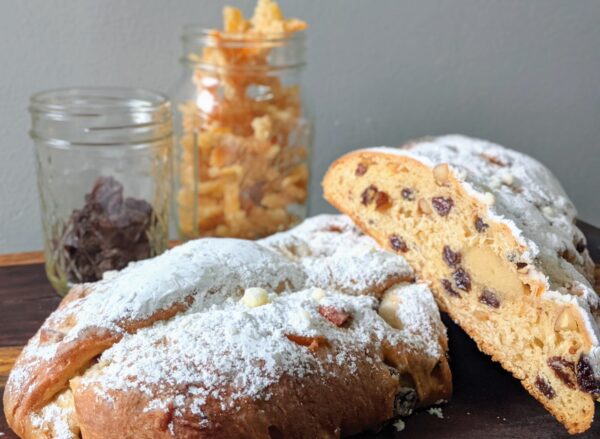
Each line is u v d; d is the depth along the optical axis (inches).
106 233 21.5
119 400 15.7
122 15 25.1
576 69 27.8
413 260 19.6
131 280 17.5
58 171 22.0
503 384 18.4
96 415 15.8
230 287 17.7
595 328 17.1
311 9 26.0
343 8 26.1
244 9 25.8
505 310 18.2
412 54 26.9
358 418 16.7
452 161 20.9
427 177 19.2
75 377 16.4
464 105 27.6
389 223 19.9
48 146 21.7
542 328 17.7
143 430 15.6
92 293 17.9
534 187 20.9
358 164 20.4
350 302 17.9
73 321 17.2
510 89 27.7
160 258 18.4
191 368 15.9
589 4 27.2
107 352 16.5
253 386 15.9
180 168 23.7
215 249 18.4
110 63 25.5
